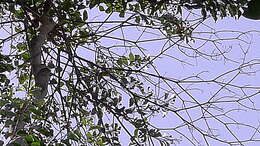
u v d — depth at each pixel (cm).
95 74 516
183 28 496
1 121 313
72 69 530
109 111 504
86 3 507
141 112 488
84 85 511
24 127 306
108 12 512
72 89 527
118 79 529
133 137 467
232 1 414
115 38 533
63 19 507
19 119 308
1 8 521
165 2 484
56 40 546
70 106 497
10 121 303
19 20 495
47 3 498
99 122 473
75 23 530
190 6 432
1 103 303
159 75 512
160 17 484
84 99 516
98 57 551
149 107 501
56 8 505
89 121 468
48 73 435
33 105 320
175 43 512
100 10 525
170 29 504
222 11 427
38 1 503
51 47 539
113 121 493
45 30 478
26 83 465
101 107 520
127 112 493
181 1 457
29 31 502
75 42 543
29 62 497
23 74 519
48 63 519
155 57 523
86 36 525
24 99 321
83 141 410
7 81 448
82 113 495
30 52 469
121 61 548
